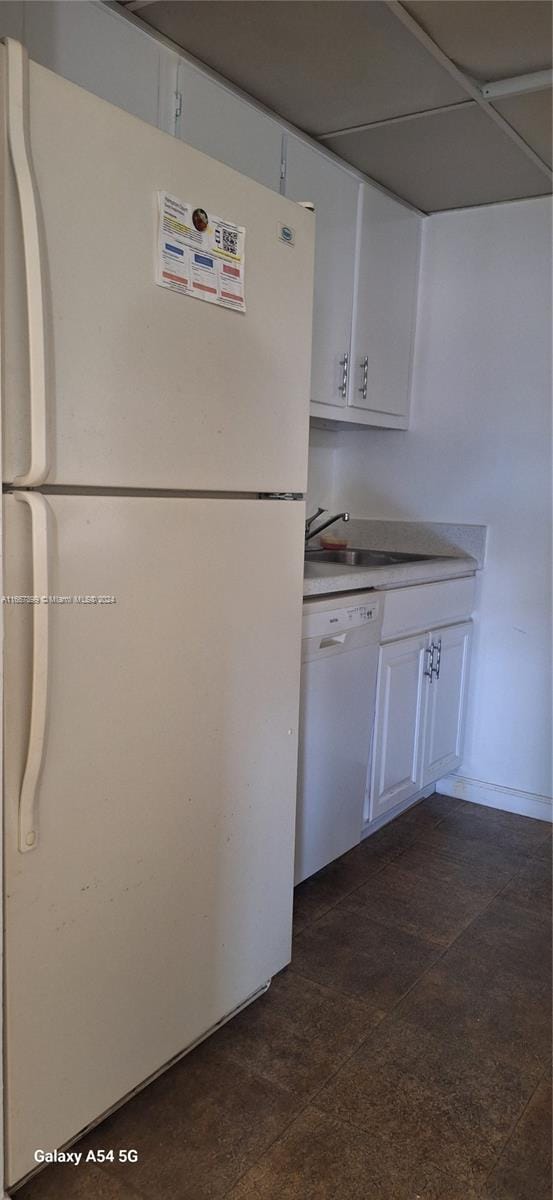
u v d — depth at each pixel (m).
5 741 1.20
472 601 3.10
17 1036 1.29
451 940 2.21
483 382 3.03
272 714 1.79
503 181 2.74
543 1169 1.47
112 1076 1.48
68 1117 1.40
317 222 2.50
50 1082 1.36
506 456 3.00
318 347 2.57
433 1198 1.40
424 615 2.77
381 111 2.27
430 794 3.30
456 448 3.11
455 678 3.05
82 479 1.27
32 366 1.13
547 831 2.95
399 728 2.73
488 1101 1.63
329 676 2.27
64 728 1.29
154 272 1.35
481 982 2.02
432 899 2.42
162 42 1.93
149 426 1.38
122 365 1.31
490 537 3.07
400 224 2.95
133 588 1.38
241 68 2.07
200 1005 1.69
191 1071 1.68
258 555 1.67
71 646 1.28
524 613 3.03
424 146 2.48
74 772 1.32
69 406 1.23
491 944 2.19
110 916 1.43
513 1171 1.46
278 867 1.89
